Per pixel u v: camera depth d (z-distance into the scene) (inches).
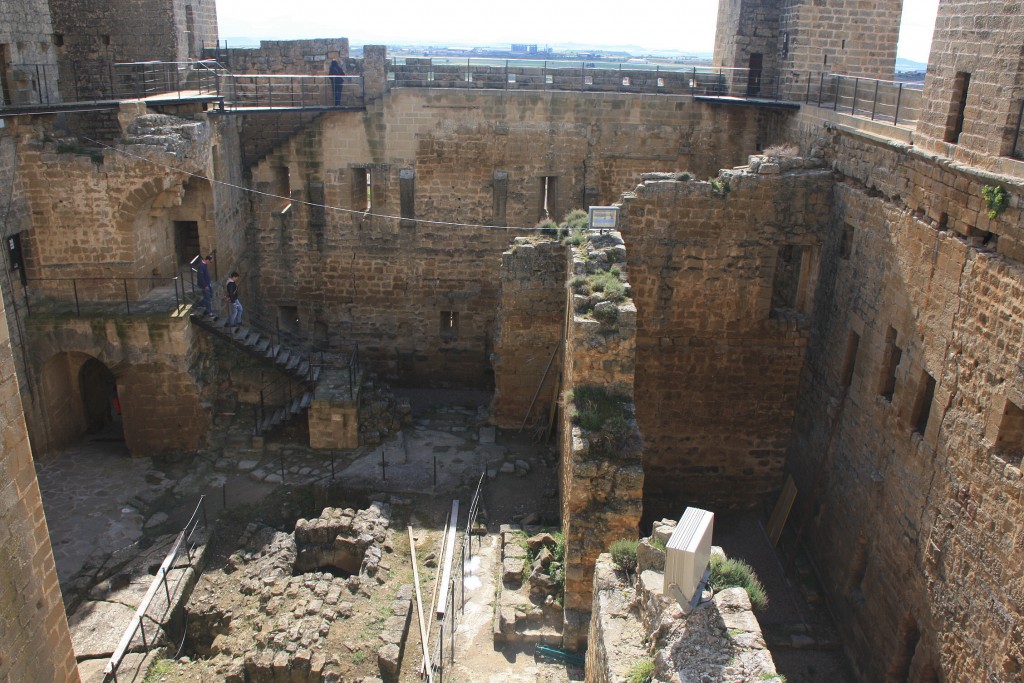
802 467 824.9
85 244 824.3
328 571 715.4
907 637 597.6
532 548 685.9
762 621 724.0
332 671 560.7
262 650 576.4
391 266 1101.7
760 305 816.3
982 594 501.0
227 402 902.4
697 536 327.0
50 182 799.7
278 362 898.7
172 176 815.1
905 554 603.5
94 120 974.4
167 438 853.8
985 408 511.5
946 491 552.7
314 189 1075.9
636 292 815.1
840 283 756.6
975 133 548.4
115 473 817.5
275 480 810.2
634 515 565.0
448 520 755.4
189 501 775.1
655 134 1064.2
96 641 586.6
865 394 694.5
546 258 854.5
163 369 828.6
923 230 604.4
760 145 1065.5
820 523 770.8
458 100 1042.1
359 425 895.1
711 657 308.3
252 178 1072.2
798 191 780.6
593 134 1061.8
